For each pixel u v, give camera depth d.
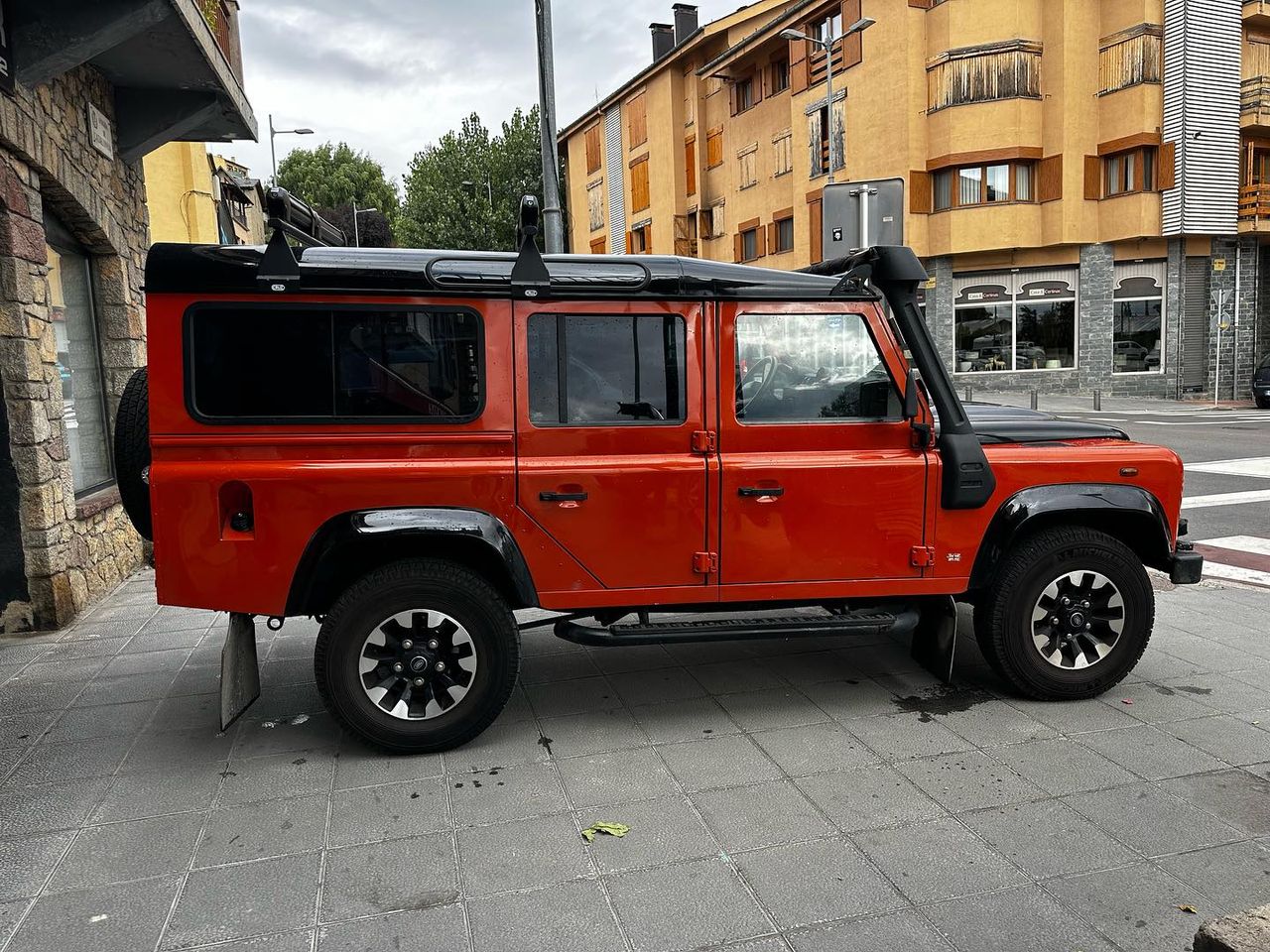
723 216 33.50
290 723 4.15
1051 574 4.16
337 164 52.75
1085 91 23.47
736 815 3.26
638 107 37.38
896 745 3.84
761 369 3.94
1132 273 24.47
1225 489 10.57
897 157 24.27
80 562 6.09
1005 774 3.54
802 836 3.10
